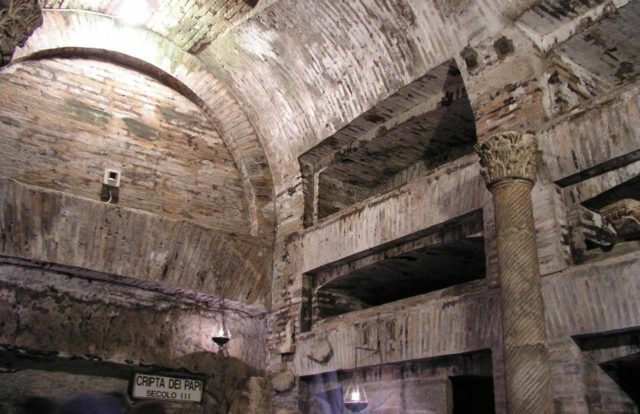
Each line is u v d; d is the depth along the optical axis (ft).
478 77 19.03
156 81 26.27
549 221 16.42
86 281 22.57
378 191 27.71
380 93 22.35
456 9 19.08
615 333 14.78
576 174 16.30
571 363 15.06
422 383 19.58
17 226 20.67
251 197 27.02
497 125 18.26
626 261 14.51
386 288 25.27
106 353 22.33
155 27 25.71
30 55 22.74
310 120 25.38
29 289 21.34
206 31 25.39
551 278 15.93
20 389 20.84
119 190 23.75
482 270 22.71
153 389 23.08
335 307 25.18
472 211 18.48
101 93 24.47
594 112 16.07
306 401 23.68
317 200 26.13
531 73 17.78
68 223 21.68
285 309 25.18
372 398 21.15
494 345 16.81
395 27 20.83
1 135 21.59
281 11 22.82
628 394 15.62
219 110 27.20
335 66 23.35
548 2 17.34
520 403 13.82
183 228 24.26
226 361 24.98
